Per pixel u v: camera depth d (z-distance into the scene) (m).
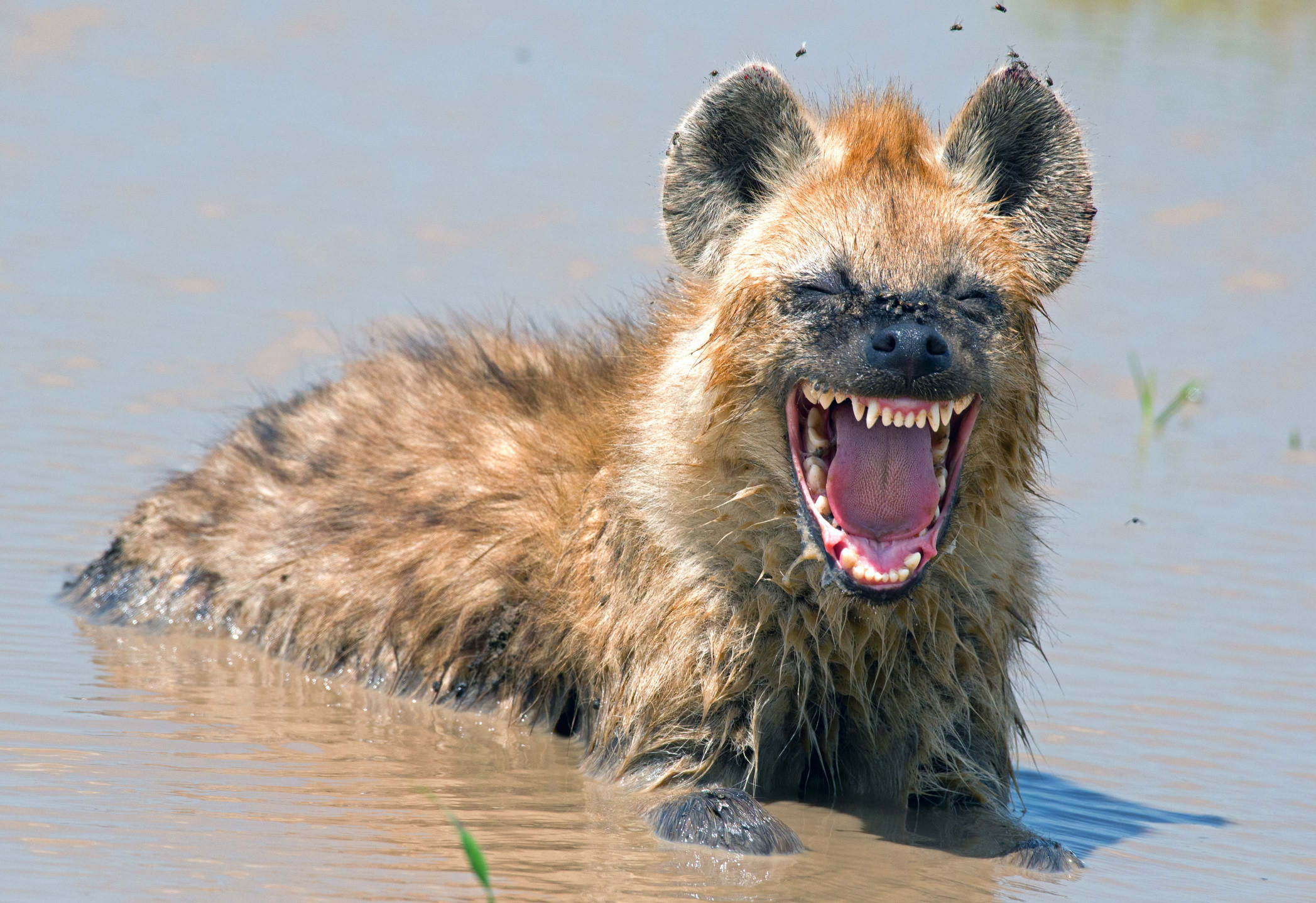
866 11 74.00
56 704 22.73
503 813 19.94
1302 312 46.97
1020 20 71.94
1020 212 21.45
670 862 18.64
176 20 70.56
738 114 21.28
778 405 19.80
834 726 21.52
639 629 21.31
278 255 45.78
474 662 24.22
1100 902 18.38
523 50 69.69
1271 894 18.84
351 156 55.59
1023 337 19.92
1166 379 41.75
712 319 20.58
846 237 19.53
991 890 18.53
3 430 33.47
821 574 20.31
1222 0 76.00
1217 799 21.89
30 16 68.25
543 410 25.31
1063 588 29.28
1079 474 35.62
